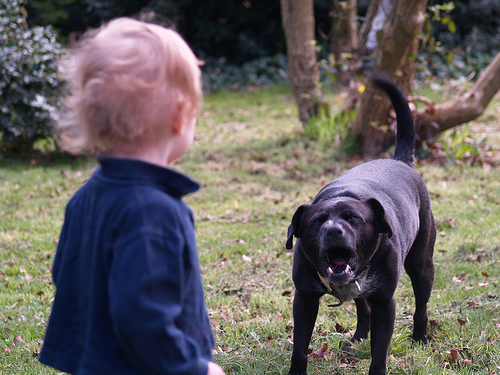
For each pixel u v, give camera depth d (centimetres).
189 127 144
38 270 496
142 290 122
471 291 406
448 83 1130
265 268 480
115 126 130
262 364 322
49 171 835
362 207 261
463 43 1653
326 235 240
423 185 352
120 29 135
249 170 807
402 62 781
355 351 335
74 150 145
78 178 804
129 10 1727
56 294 149
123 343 124
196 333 141
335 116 961
